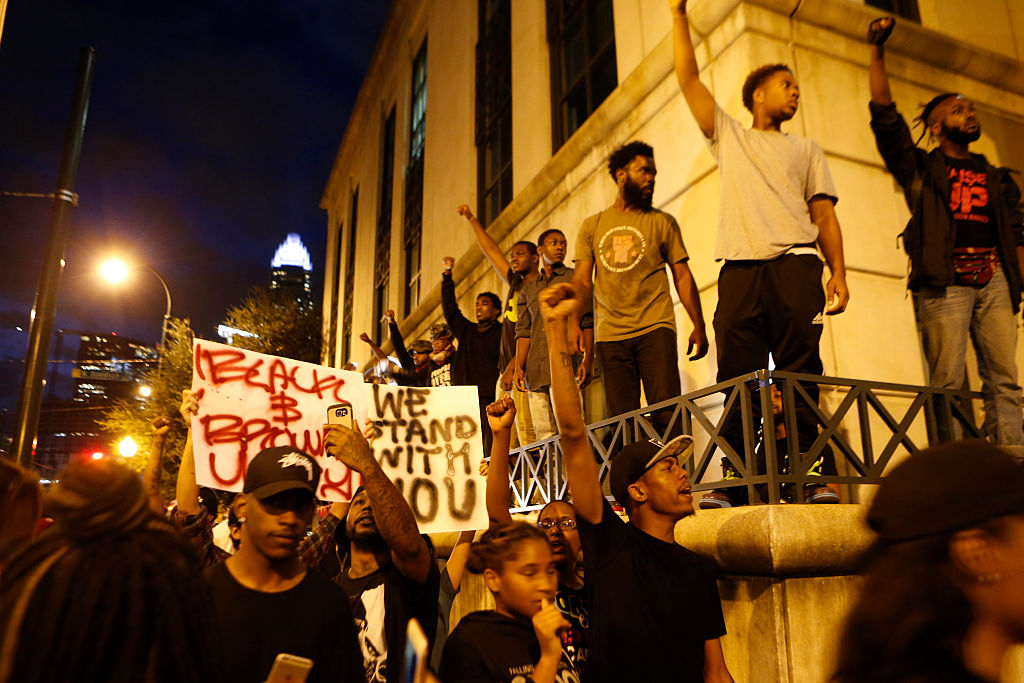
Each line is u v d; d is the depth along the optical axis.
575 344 5.59
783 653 3.05
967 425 4.38
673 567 2.68
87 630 1.40
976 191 4.93
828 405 5.07
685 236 6.20
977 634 0.98
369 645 2.62
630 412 4.79
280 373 3.42
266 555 2.06
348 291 24.12
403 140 17.97
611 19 8.28
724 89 5.88
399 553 2.60
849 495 5.02
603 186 7.66
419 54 17.73
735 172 4.64
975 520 0.98
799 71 5.79
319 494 3.34
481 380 8.14
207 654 1.55
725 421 3.87
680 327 6.17
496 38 11.98
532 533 2.45
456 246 12.95
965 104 5.04
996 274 4.82
